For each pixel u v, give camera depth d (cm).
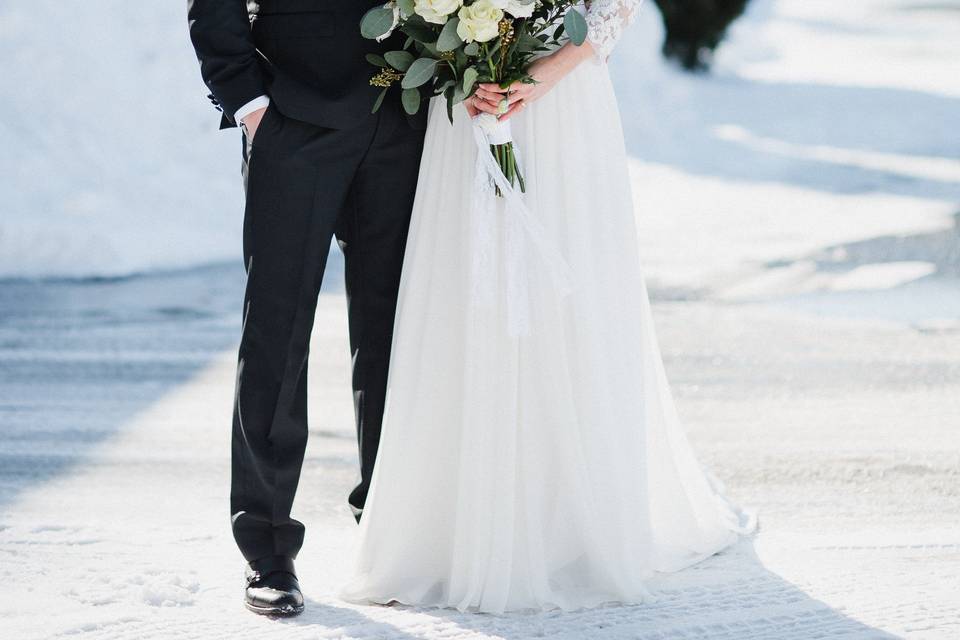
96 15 1266
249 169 392
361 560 406
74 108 1193
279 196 389
